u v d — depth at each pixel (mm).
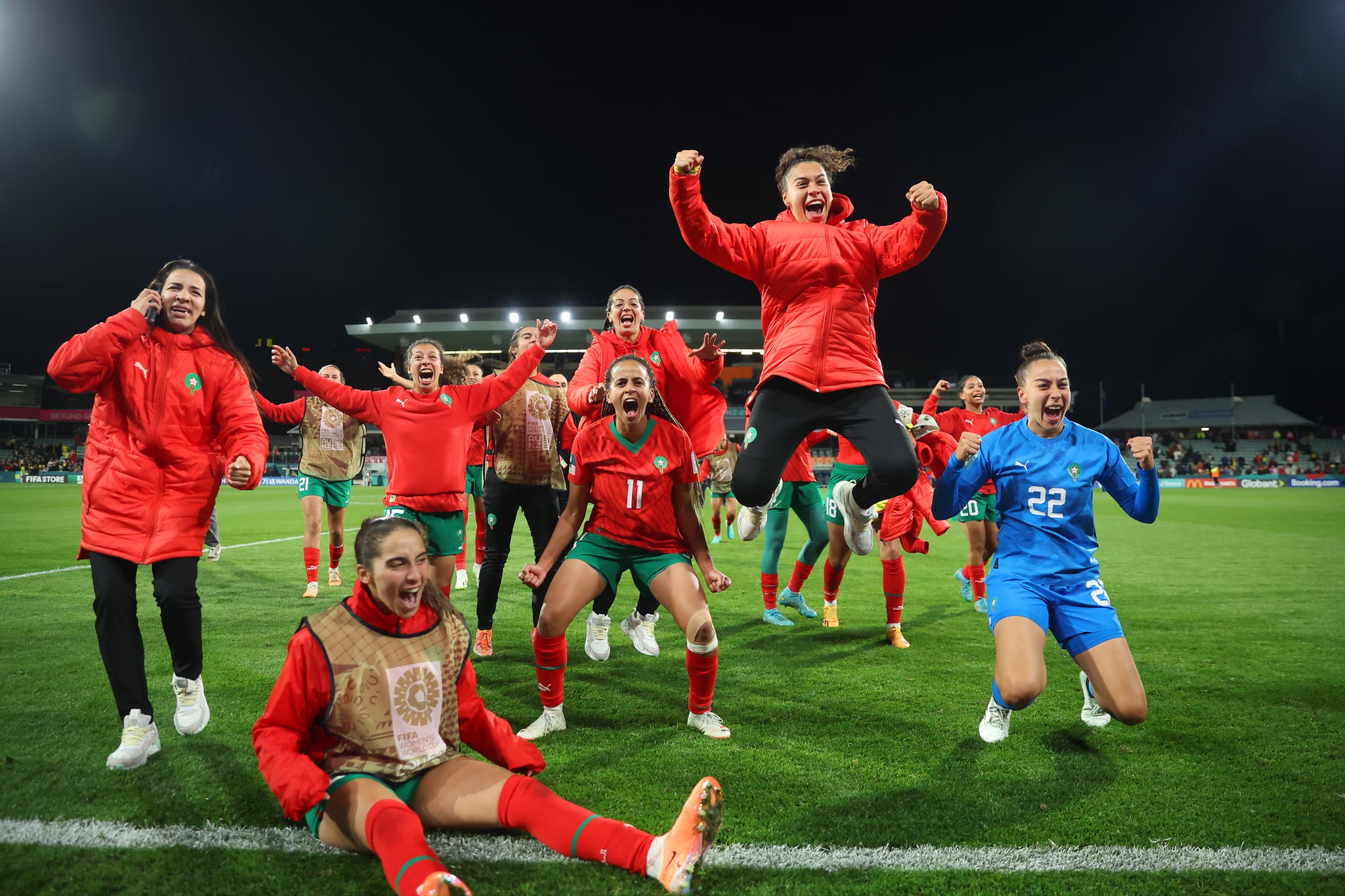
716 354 4273
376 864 2289
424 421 4312
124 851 2338
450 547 4465
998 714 3318
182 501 3180
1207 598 6918
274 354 4234
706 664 3344
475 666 4590
